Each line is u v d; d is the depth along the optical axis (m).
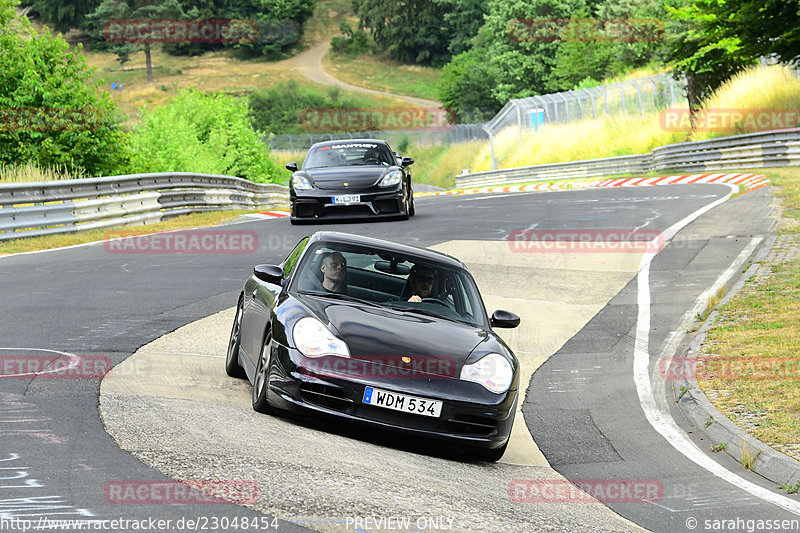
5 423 16.83
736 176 91.75
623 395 27.12
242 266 44.53
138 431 16.98
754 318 33.88
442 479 17.08
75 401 19.00
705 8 106.25
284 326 19.75
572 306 39.00
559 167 148.38
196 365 24.84
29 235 53.69
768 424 22.16
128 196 64.62
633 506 17.20
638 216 63.34
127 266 43.66
